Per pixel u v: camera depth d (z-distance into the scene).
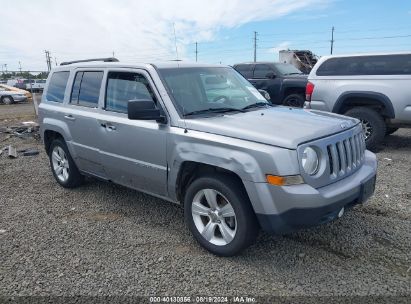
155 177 4.15
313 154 3.26
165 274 3.42
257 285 3.22
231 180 3.49
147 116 3.82
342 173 3.51
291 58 23.77
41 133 6.09
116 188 5.80
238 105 4.46
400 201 4.94
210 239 3.73
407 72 7.34
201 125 3.69
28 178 6.56
